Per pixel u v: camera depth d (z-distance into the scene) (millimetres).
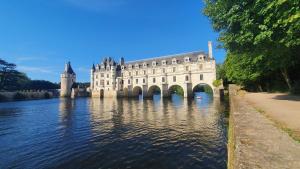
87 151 16688
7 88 115562
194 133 21531
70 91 134000
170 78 87625
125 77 106062
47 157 15531
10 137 22328
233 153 5168
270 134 6238
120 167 13359
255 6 11484
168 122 28891
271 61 19453
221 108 42406
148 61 98125
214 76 75188
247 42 14766
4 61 112312
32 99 117875
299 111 11352
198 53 82000
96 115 39375
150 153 15750
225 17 14547
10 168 13641
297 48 16484
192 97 81062
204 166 12969
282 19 9898
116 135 21906
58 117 37969
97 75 121812
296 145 5180
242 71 35062
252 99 19906
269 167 3959
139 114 38875
